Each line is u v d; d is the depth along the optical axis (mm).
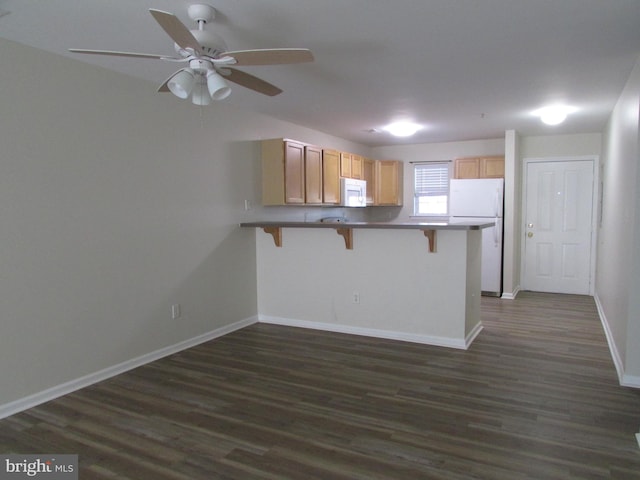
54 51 2873
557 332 4398
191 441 2373
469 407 2742
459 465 2121
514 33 2648
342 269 4422
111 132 3279
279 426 2527
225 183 4363
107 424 2572
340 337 4277
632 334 3027
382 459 2180
